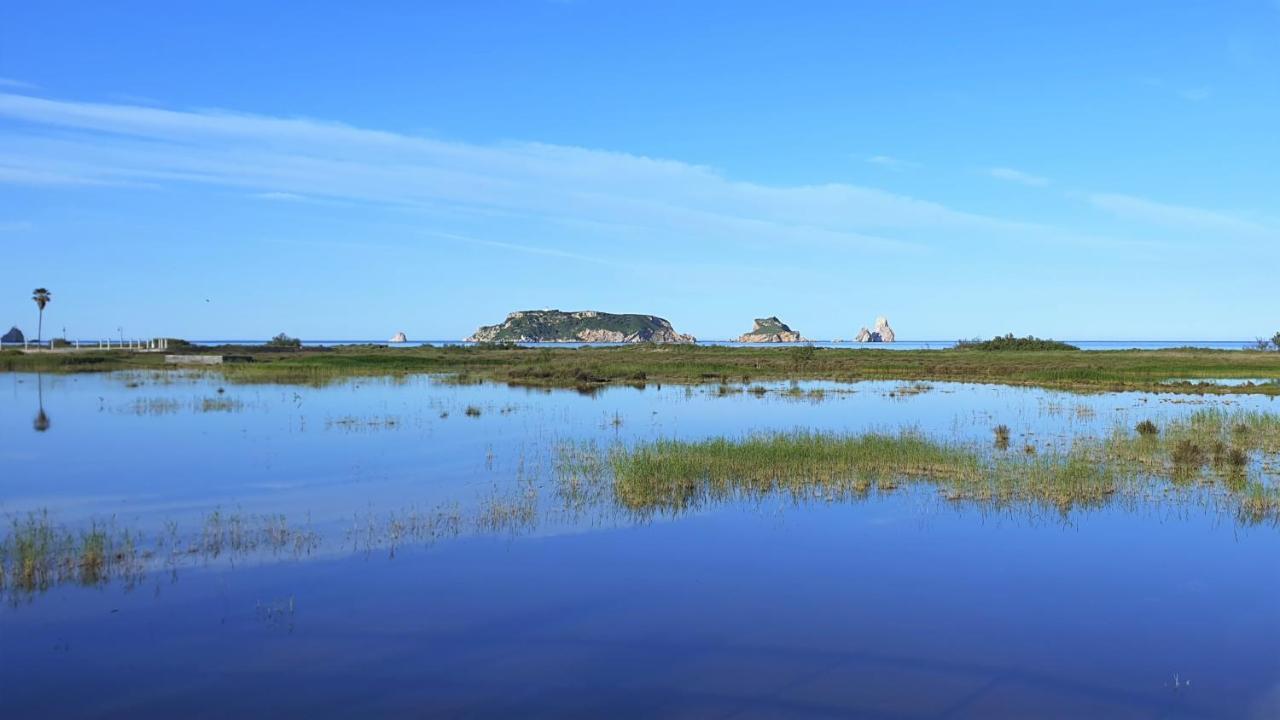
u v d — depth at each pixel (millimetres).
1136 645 8875
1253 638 9070
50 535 12695
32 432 24578
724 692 7801
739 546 12414
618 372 53000
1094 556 11961
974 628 9336
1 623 9281
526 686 7922
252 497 15734
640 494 15445
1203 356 83438
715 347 122812
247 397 36344
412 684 7941
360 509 14688
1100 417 29094
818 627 9359
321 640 8930
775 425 26641
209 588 10484
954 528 13398
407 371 56188
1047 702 7621
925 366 62469
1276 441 22266
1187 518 14016
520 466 18875
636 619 9562
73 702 7520
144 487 16688
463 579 10898
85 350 82312
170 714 7309
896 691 7797
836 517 14055
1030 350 104500
